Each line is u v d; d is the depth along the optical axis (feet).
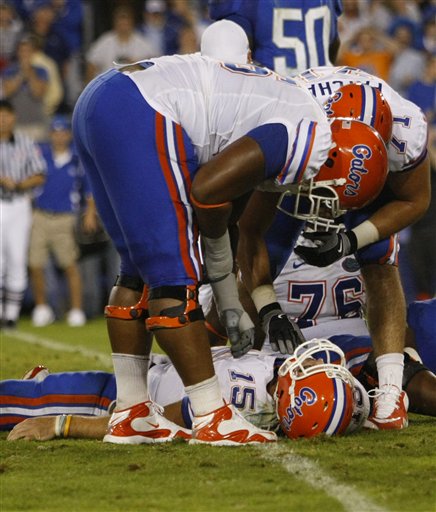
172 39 154.81
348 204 46.52
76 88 149.89
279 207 49.11
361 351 54.13
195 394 46.11
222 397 46.91
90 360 83.76
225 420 46.39
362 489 39.32
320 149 44.32
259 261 50.55
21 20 151.23
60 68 150.51
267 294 50.31
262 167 43.96
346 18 151.12
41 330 115.55
